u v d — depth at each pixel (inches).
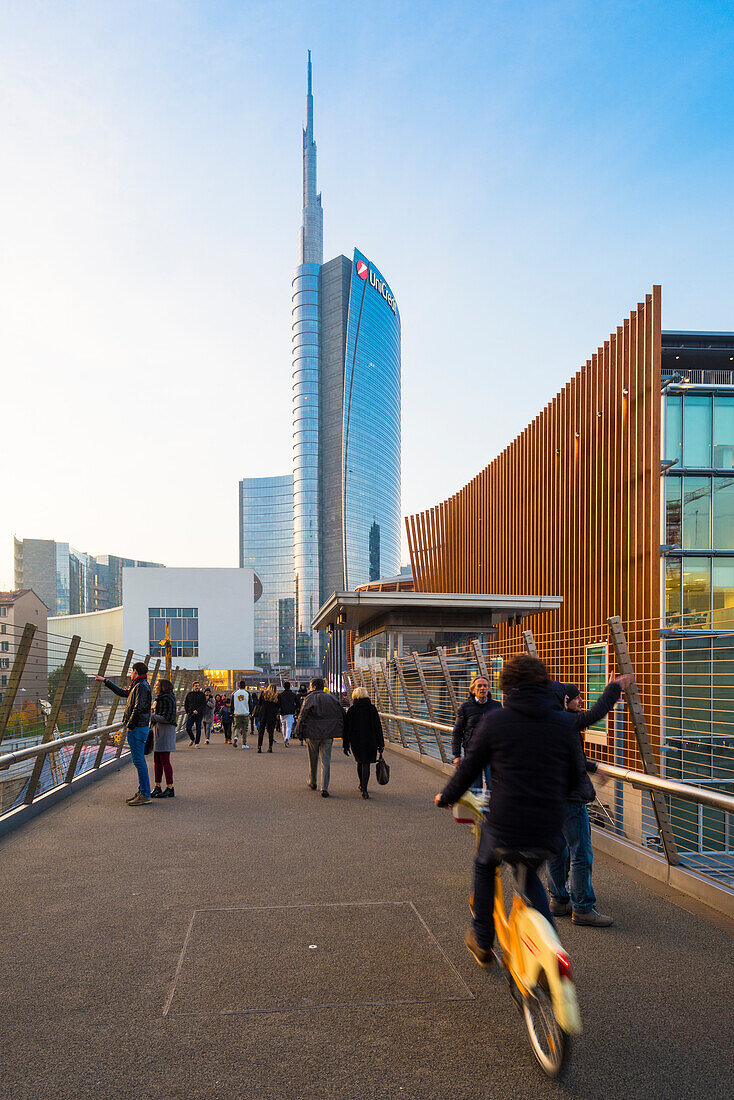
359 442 7864.2
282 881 242.2
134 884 239.5
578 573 970.1
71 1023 143.5
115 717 574.2
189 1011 148.3
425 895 226.1
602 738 442.6
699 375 1382.9
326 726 431.8
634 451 873.5
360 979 163.8
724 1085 122.9
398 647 912.3
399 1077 124.7
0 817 321.7
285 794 435.8
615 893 232.8
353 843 298.5
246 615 3735.2
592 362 964.0
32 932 194.7
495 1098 118.9
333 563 7746.1
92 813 370.9
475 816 161.2
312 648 7736.2
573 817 202.2
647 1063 129.5
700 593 951.0
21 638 335.0
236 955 177.9
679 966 172.1
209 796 428.1
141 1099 118.0
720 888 217.5
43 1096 118.7
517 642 495.2
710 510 964.6
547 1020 125.6
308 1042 136.3
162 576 3693.4
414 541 1486.2
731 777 317.7
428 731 615.2
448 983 161.9
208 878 246.1
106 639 4402.1
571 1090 121.0
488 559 1246.9
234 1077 124.5
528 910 133.8
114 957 176.9
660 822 245.8
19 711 340.2
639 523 860.6
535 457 1098.1
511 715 142.1
